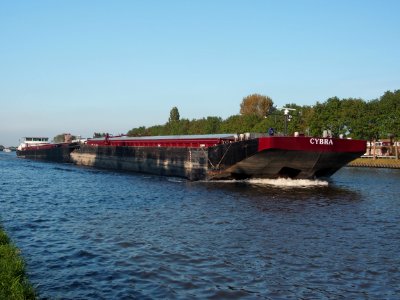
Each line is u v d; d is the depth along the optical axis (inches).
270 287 552.4
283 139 1499.8
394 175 2391.7
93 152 3127.5
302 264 639.8
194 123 5565.9
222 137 1823.3
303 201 1238.9
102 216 1026.7
